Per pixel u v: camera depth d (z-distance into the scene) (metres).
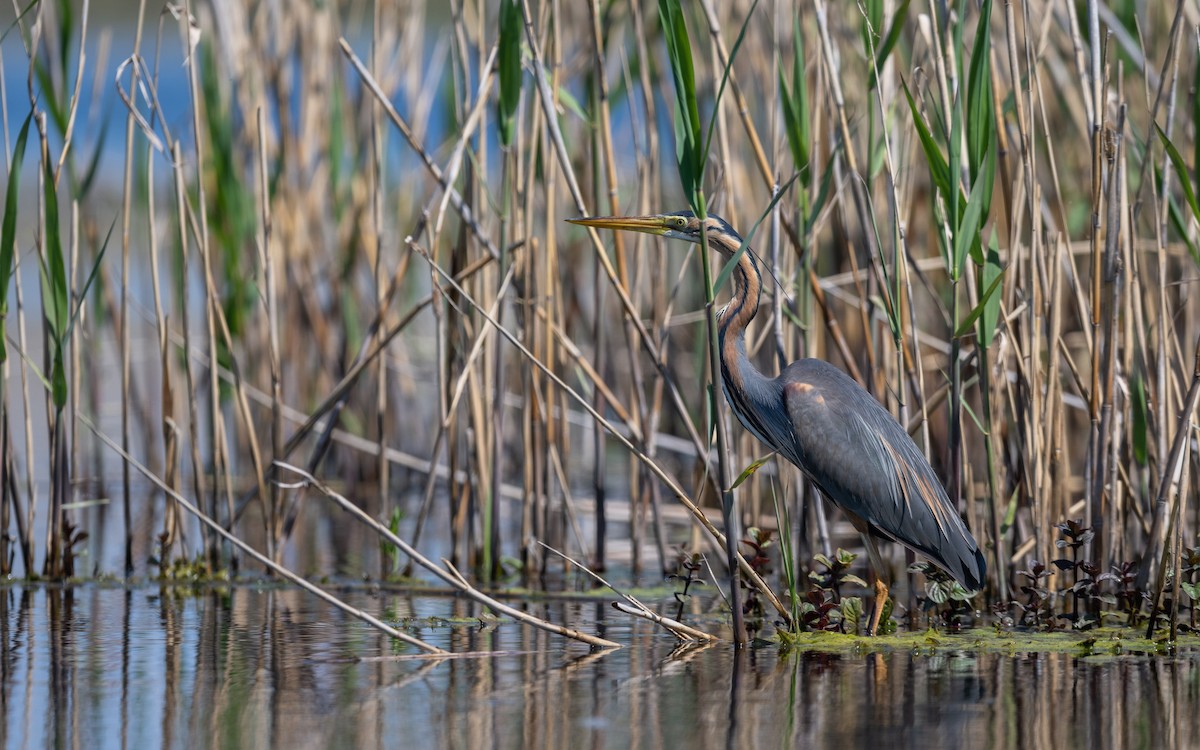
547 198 12.00
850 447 9.12
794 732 6.71
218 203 14.48
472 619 10.09
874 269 10.65
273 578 11.91
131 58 11.41
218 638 9.18
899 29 9.83
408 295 18.81
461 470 15.06
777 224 10.70
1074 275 10.32
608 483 18.36
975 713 7.09
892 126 11.55
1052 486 10.72
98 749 6.44
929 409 11.67
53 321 10.98
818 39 11.30
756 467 8.53
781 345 10.49
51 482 11.62
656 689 7.66
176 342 16.23
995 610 9.84
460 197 12.15
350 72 16.98
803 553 11.80
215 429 12.17
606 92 11.23
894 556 12.66
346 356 16.81
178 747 6.46
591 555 13.38
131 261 25.59
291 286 16.70
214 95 14.24
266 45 16.23
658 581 12.11
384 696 7.48
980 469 15.01
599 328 12.87
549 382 12.38
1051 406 10.15
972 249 9.74
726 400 9.84
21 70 34.06
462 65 12.16
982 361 9.96
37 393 22.55
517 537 14.78
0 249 10.80
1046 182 14.05
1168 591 9.80
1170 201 9.98
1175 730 6.73
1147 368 10.85
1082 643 8.95
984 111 9.20
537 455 12.61
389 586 11.65
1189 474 10.52
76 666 8.25
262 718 7.00
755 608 10.36
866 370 11.17
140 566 12.53
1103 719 6.96
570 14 15.59
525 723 6.89
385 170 16.03
